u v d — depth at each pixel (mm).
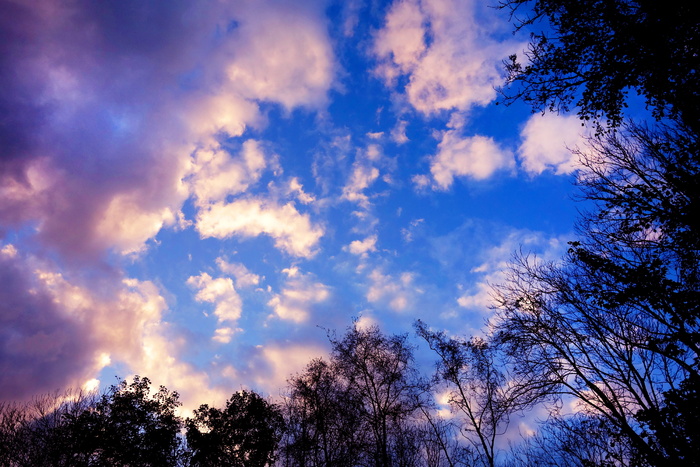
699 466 9047
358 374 24578
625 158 10648
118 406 19516
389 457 21781
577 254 10977
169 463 19688
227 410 21672
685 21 6730
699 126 8000
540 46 8273
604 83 7805
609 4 7430
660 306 9156
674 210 8727
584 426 12969
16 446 18844
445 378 22203
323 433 23031
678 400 9102
